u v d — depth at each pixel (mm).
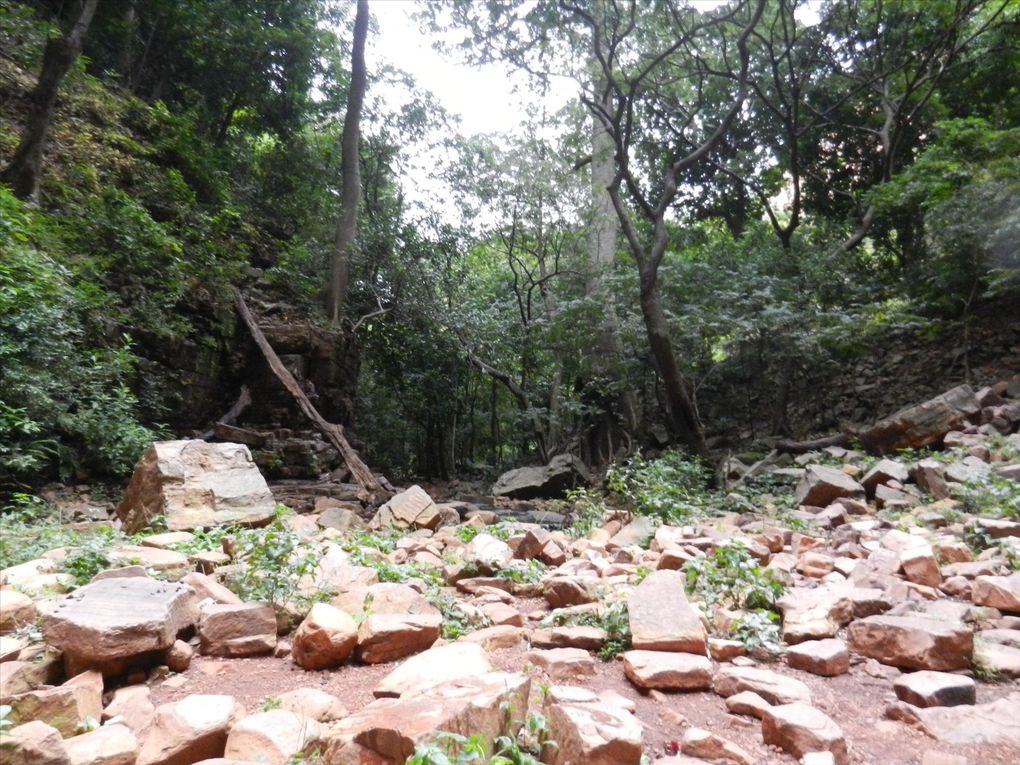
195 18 18406
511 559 5348
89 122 15055
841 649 3441
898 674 3359
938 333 14820
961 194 12828
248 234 17406
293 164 20250
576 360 17500
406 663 2990
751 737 2678
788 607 3998
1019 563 5008
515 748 2160
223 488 6488
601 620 3836
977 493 7195
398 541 6602
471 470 21906
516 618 4051
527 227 19875
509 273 22891
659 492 8312
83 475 9539
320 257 18203
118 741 2324
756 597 4121
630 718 2369
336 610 3576
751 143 20547
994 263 12805
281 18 20922
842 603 3990
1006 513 6535
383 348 19438
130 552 4707
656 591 3719
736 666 3375
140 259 12227
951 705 2979
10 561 4949
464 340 18578
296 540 4367
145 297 12250
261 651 3549
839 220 20281
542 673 3236
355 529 7652
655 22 13922
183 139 16516
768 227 20719
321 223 19312
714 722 2797
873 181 19375
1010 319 14109
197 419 13461
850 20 17734
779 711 2654
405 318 18406
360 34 18266
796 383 16109
